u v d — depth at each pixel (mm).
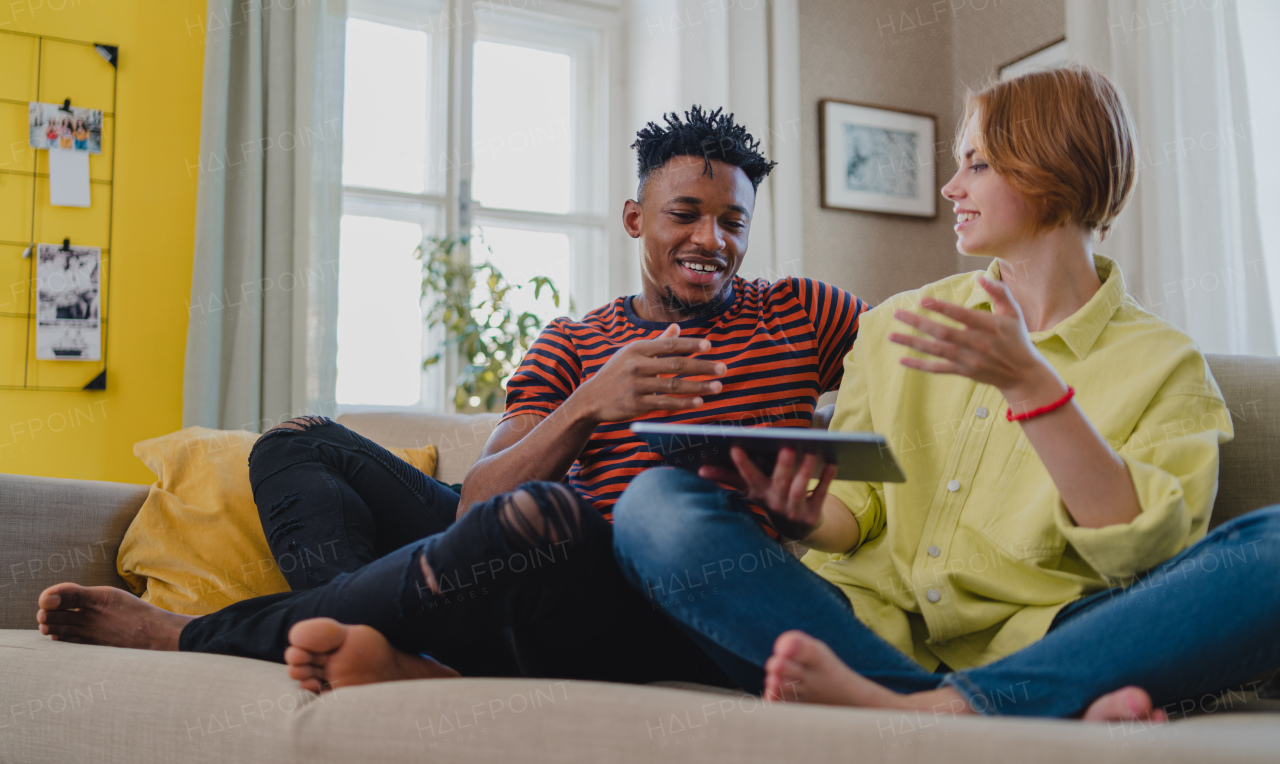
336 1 2811
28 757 978
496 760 678
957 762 554
